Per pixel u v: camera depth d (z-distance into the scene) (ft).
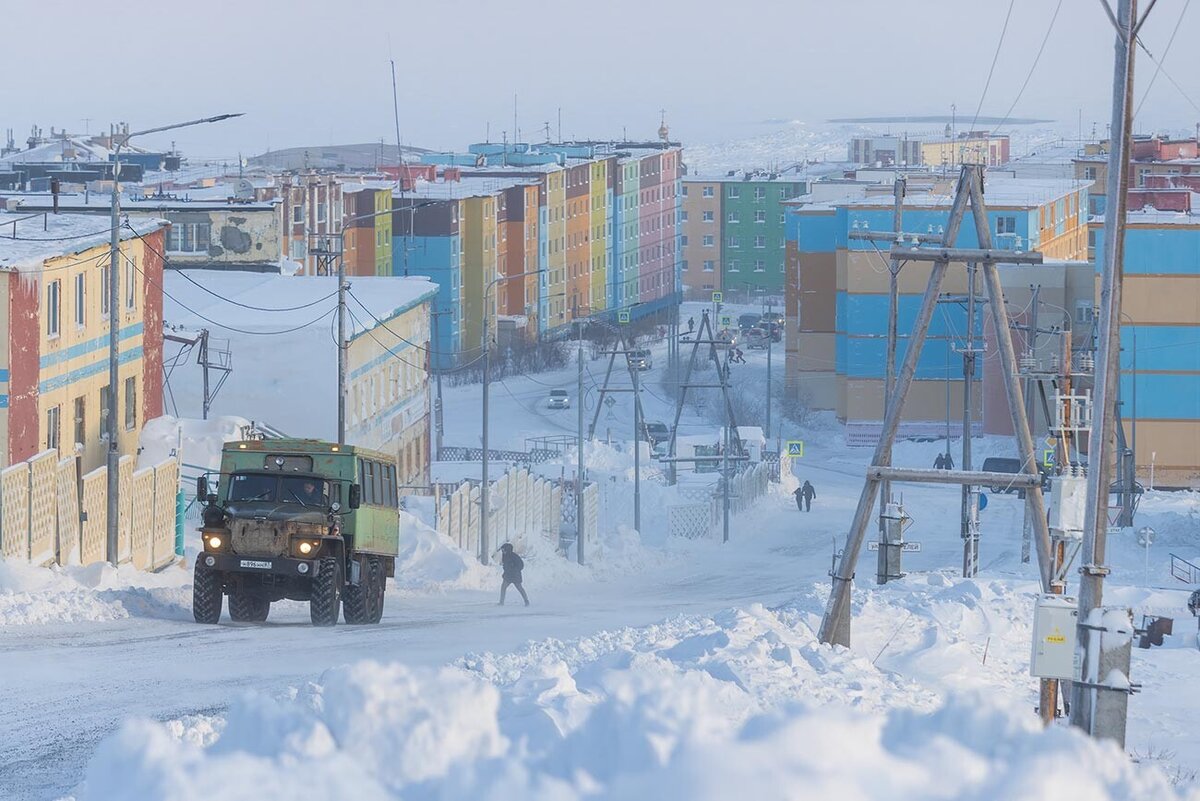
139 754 29.91
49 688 109.19
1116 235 96.89
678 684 32.32
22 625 154.30
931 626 153.38
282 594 175.01
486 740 32.63
